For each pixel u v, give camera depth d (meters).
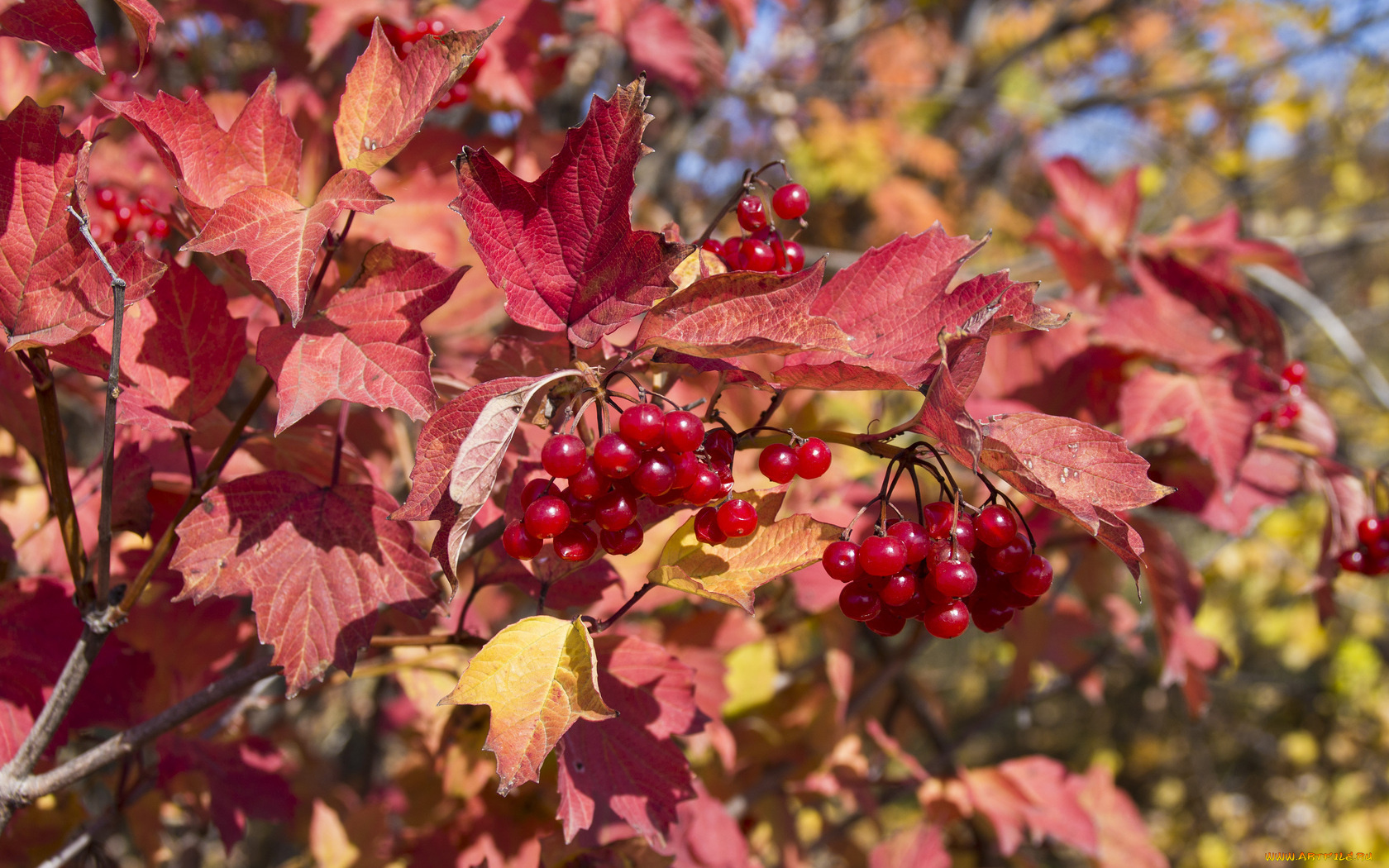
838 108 1.40
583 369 0.28
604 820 0.37
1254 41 1.54
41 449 0.37
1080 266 0.56
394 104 0.28
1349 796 1.38
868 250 0.30
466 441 0.25
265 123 0.29
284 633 0.30
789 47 1.41
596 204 0.28
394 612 0.39
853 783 0.52
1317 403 0.54
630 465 0.26
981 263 1.62
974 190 1.80
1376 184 1.78
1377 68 1.40
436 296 0.29
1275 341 0.49
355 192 0.28
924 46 1.70
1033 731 1.77
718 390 0.29
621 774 0.32
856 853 0.66
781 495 0.28
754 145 1.42
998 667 1.07
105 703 0.34
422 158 0.52
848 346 0.27
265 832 0.97
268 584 0.30
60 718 0.31
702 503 0.27
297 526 0.31
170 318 0.31
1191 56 1.75
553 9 0.52
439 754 0.46
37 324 0.29
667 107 0.97
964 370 0.27
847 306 0.30
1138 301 0.49
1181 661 0.52
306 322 0.29
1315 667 1.66
